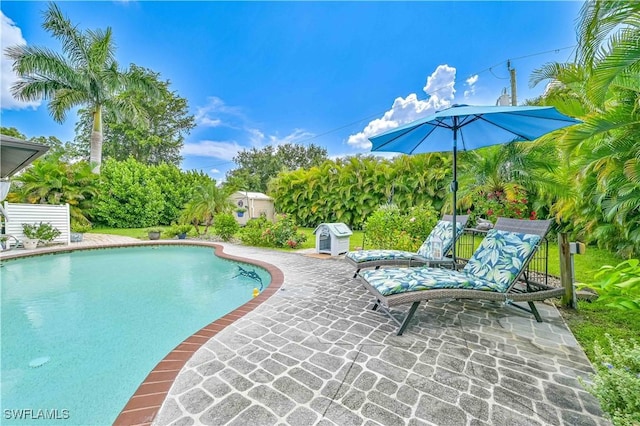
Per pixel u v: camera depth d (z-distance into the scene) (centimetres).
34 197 1161
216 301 438
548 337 264
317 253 757
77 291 486
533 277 466
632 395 135
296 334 271
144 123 1481
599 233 571
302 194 1445
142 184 1531
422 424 161
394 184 1136
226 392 188
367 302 364
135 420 164
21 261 737
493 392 187
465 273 346
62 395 217
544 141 567
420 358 228
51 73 1203
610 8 254
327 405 175
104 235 1212
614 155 403
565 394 185
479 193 741
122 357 272
